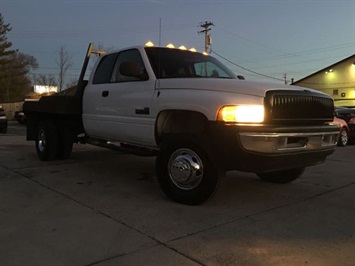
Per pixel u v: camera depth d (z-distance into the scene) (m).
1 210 4.51
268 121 4.25
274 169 4.46
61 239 3.63
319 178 6.73
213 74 5.89
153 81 5.33
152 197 5.14
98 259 3.21
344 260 3.25
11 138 13.98
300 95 4.55
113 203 4.84
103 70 6.63
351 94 49.09
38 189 5.54
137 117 5.55
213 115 4.37
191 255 3.30
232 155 4.32
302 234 3.85
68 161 8.06
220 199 5.09
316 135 4.69
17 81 58.38
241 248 3.47
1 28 54.38
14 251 3.35
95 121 6.59
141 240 3.63
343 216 4.47
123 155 9.04
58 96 7.22
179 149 4.78
